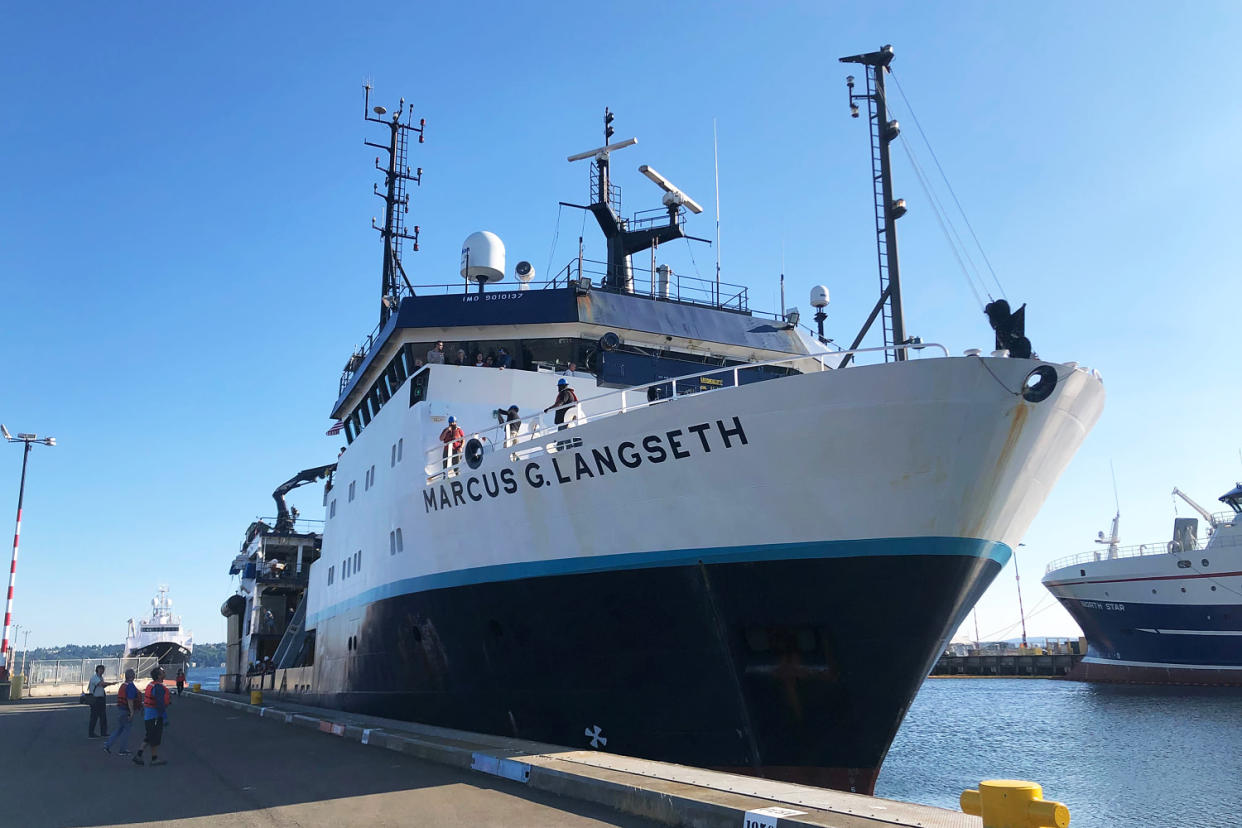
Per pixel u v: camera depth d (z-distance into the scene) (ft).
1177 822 60.34
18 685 148.46
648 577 40.75
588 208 82.99
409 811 30.58
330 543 84.33
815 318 86.22
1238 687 154.71
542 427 52.29
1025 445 36.76
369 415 82.84
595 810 29.53
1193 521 168.25
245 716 86.53
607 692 44.06
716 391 37.76
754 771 41.11
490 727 50.70
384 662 62.64
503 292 65.77
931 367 34.73
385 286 110.63
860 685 38.86
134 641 264.11
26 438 154.40
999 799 20.06
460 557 50.62
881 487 36.01
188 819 31.07
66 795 37.88
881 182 76.95
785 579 37.78
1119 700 150.82
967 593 38.06
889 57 77.97
